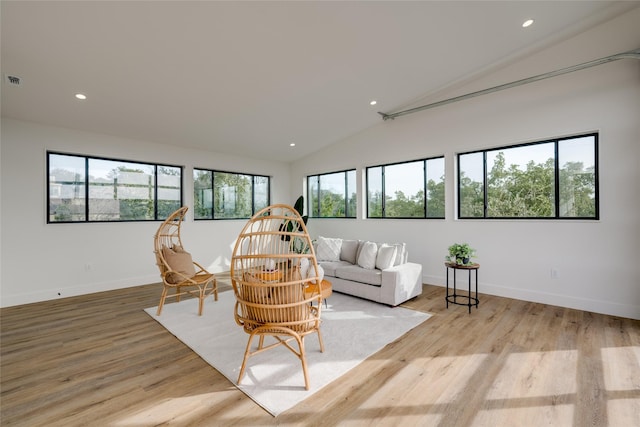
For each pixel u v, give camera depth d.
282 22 2.61
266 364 2.16
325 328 2.84
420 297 3.93
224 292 4.26
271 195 6.94
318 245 4.92
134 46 2.65
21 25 2.26
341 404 1.71
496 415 1.61
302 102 4.24
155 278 4.94
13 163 3.76
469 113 4.23
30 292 3.83
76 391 1.85
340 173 6.25
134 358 2.28
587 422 1.55
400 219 5.12
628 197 3.08
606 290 3.21
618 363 2.14
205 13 2.39
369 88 4.11
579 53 3.33
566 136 3.49
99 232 4.41
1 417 1.61
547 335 2.64
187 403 1.73
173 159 5.23
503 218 4.03
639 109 3.02
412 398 1.76
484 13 2.81
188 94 3.61
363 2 2.49
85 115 3.84
